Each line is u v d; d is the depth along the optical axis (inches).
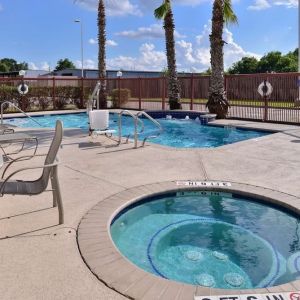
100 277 122.0
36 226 162.9
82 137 399.5
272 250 157.9
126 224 185.6
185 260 149.9
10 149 329.1
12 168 262.7
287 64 1723.7
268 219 189.2
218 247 161.0
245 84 592.4
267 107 534.9
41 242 147.5
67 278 122.0
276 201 194.9
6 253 138.6
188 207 205.8
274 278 135.9
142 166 269.4
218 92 584.1
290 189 213.0
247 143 356.8
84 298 111.3
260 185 221.8
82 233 154.6
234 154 307.1
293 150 321.1
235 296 111.6
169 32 690.2
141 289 115.3
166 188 214.5
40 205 188.5
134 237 171.3
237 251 157.1
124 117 701.9
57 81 825.5
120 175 245.9
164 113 653.9
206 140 462.9
